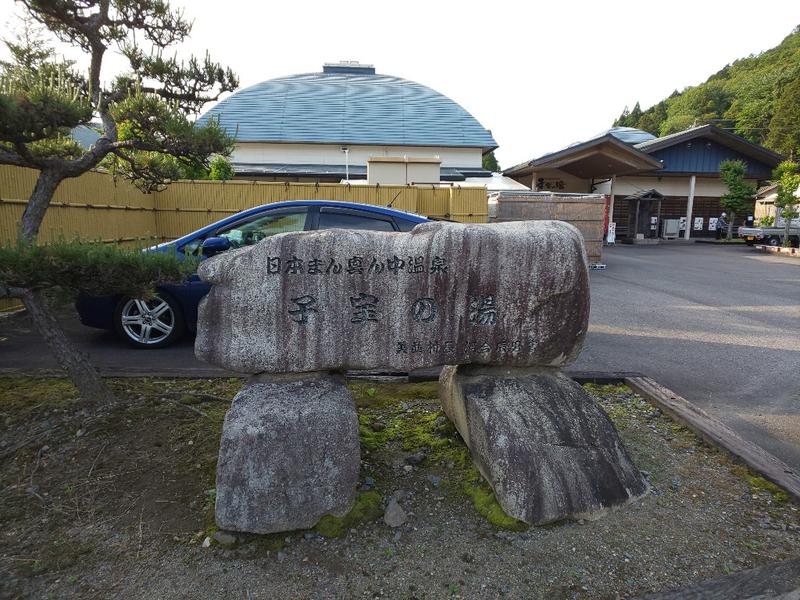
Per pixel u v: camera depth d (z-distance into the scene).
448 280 2.71
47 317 3.33
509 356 2.84
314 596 2.15
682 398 4.02
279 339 2.65
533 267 2.75
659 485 2.93
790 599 2.12
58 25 3.72
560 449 2.72
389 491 2.85
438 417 3.68
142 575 2.23
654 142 21.91
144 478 2.86
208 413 3.59
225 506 2.45
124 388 3.96
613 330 6.65
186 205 10.41
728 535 2.52
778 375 4.94
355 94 22.50
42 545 2.38
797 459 3.35
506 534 2.52
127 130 3.59
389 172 14.55
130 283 2.91
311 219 5.25
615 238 23.28
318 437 2.56
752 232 20.09
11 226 6.27
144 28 3.79
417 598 2.15
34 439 3.17
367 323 2.69
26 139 2.91
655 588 2.20
